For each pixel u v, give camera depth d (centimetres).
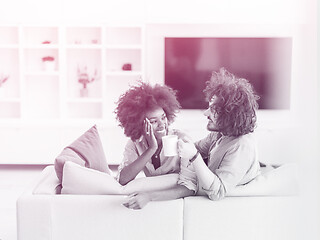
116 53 524
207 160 239
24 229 197
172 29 521
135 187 204
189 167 207
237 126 199
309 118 148
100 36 521
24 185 432
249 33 522
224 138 210
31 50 522
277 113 533
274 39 515
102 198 197
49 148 492
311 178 153
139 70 527
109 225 197
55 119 511
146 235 197
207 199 197
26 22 508
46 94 528
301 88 150
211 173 193
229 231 197
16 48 520
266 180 203
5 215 344
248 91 203
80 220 197
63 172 204
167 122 231
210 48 517
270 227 196
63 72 499
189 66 519
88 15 512
